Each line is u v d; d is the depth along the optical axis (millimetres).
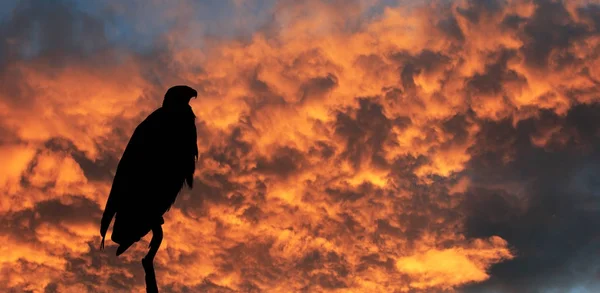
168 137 7352
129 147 7441
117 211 7219
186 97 7758
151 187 7145
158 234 7086
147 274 6863
